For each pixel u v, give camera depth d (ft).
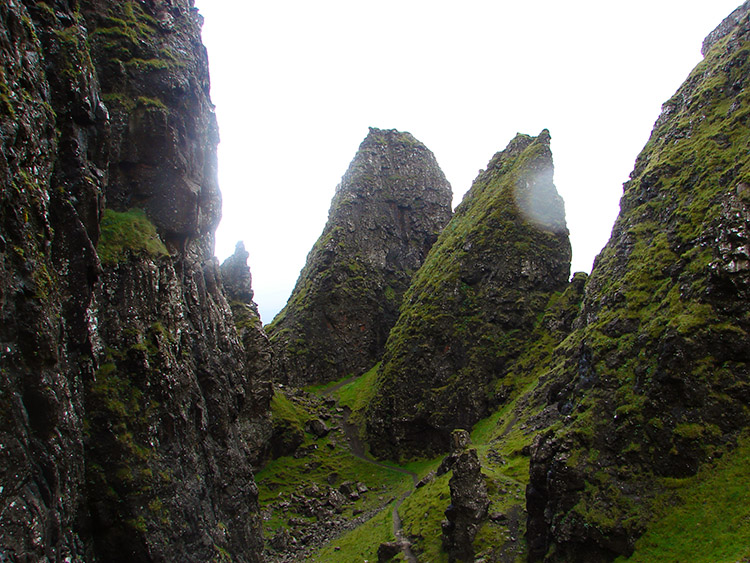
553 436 190.90
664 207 257.34
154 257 179.32
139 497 145.48
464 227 508.12
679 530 145.69
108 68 194.29
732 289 174.81
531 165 481.87
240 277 440.04
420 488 292.40
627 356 201.46
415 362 439.22
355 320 588.50
